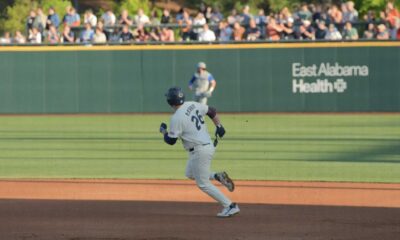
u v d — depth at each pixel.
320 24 66.81
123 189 30.64
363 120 60.19
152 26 68.81
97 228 22.95
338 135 50.28
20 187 31.28
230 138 49.38
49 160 40.19
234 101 66.75
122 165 38.12
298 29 67.69
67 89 67.00
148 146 46.00
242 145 45.81
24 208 26.36
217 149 44.09
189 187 31.03
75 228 22.92
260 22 68.75
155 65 66.75
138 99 67.00
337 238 21.53
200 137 23.86
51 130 55.22
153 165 38.09
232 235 21.91
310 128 54.75
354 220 24.03
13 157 41.50
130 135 51.75
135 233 22.22
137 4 90.50
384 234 22.02
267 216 24.80
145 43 66.69
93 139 49.66
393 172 35.03
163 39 68.31
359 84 66.06
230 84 66.69
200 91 59.22
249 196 29.02
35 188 31.00
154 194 29.47
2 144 47.25
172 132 23.70
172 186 31.33
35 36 69.19
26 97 67.00
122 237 21.69
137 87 66.88
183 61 66.69
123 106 67.06
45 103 67.06
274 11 91.62
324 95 66.38
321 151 42.81
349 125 56.47
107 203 27.44
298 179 33.12
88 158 40.88
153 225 23.34
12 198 28.58
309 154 41.69
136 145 46.50
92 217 24.69
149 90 66.94
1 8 95.75
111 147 45.59
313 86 66.38
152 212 25.58
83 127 57.03
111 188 30.95
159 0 100.81
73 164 38.62
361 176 33.91
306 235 21.89
